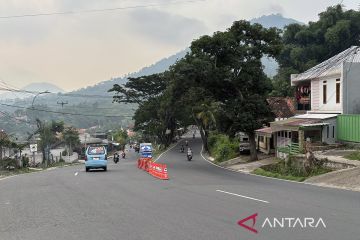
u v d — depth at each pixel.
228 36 40.16
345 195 16.72
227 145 53.62
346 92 34.66
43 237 9.80
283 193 17.44
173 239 9.23
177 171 33.91
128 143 151.25
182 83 42.22
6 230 10.73
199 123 70.56
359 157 26.58
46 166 53.75
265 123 41.66
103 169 35.66
